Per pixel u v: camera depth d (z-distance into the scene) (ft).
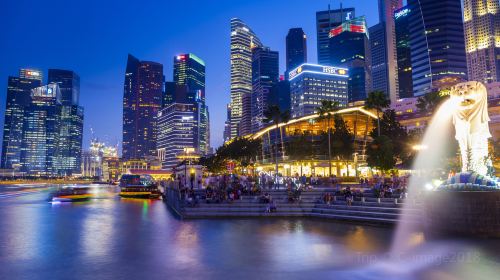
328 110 261.65
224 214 104.88
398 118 392.88
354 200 103.91
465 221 62.18
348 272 42.78
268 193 120.57
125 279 40.40
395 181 122.62
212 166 381.40
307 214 104.68
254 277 40.98
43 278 41.06
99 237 69.15
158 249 57.16
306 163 295.07
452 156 183.11
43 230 78.74
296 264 46.91
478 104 69.62
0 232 75.77
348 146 261.85
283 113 271.28
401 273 42.04
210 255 52.60
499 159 172.65
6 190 352.49
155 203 170.50
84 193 193.57
